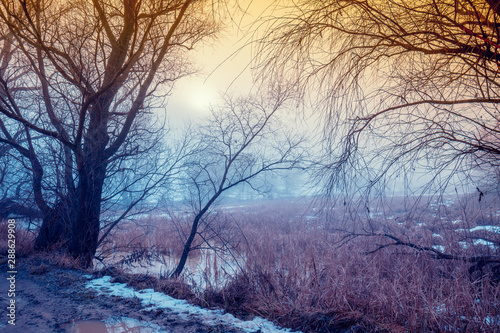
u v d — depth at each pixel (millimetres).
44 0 7918
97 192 9188
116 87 9047
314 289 5641
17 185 9977
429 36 3699
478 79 3592
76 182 9930
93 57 8688
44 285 6301
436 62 3811
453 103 3777
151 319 4648
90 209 8992
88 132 8945
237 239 11117
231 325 4496
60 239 9500
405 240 7398
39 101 9219
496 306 4820
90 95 7887
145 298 5590
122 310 4977
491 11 3359
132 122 9727
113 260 10328
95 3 7914
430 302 4797
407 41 3639
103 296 5648
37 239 9641
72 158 9656
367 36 4020
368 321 4477
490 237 6832
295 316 4770
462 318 4637
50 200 9844
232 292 5949
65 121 9328
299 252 9172
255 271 6703
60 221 9633
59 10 8102
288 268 7215
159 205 10234
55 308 5027
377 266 6891
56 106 9156
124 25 8836
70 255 8578
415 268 6039
